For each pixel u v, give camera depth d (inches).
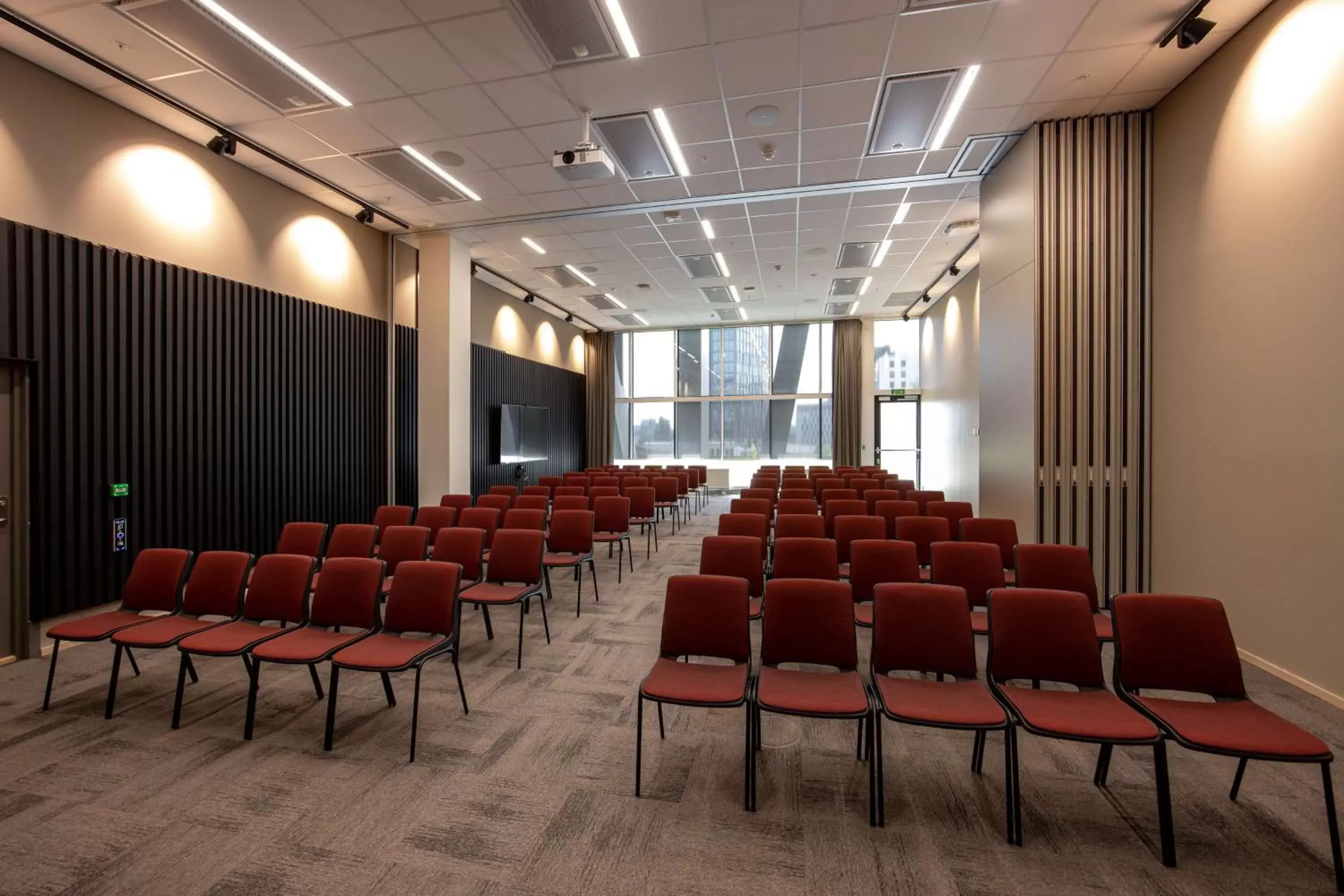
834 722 125.6
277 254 252.8
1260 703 130.3
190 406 211.8
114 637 127.1
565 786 102.6
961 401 415.5
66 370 173.9
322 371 271.6
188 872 82.4
